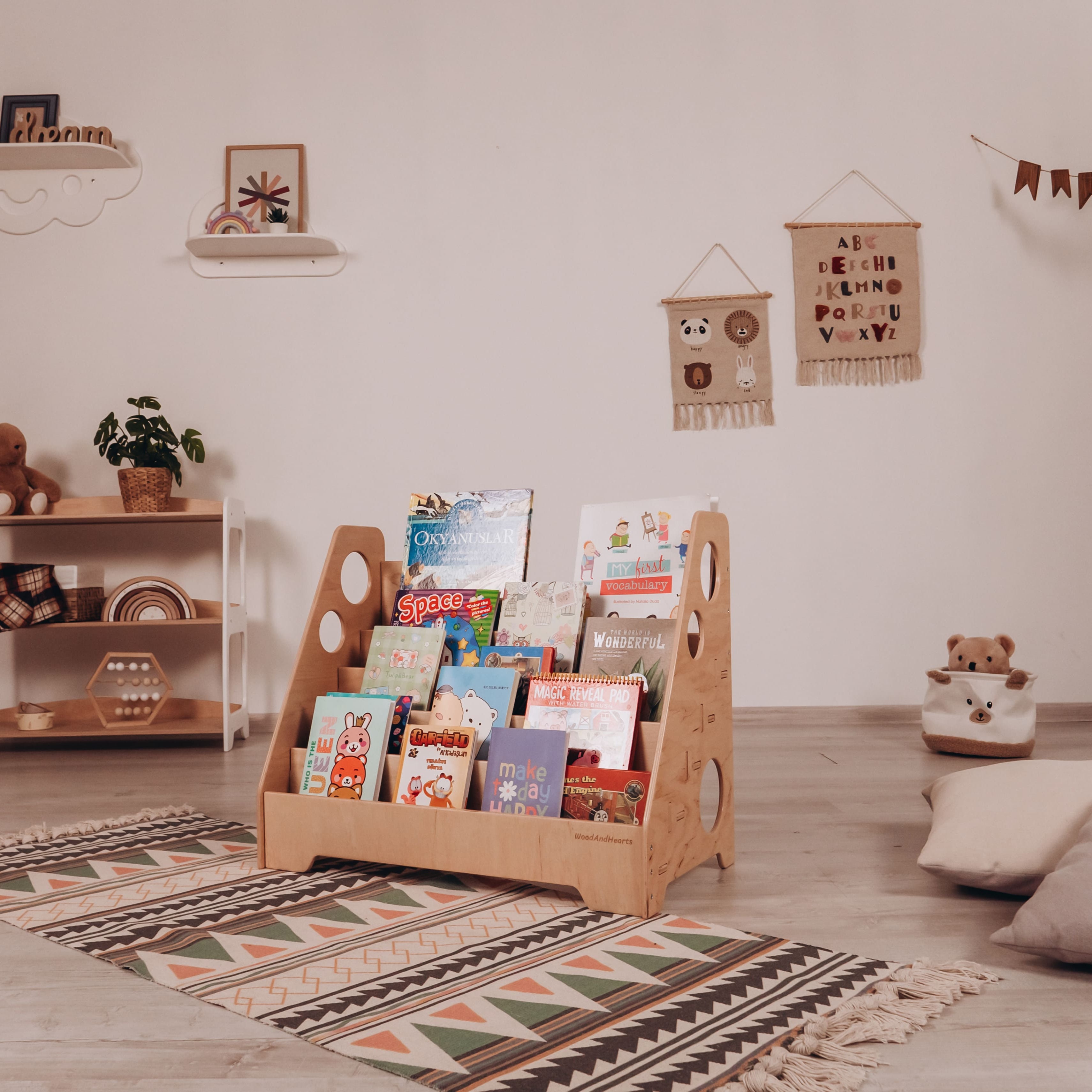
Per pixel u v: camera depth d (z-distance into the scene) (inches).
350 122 137.3
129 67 137.8
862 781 96.7
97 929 55.2
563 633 67.2
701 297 136.4
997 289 137.0
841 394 136.3
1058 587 136.5
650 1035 41.0
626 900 56.6
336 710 67.8
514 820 59.6
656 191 136.8
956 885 62.7
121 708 127.0
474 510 73.9
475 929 54.7
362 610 76.2
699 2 137.1
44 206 137.6
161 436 126.3
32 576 119.3
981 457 136.7
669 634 63.3
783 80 136.9
